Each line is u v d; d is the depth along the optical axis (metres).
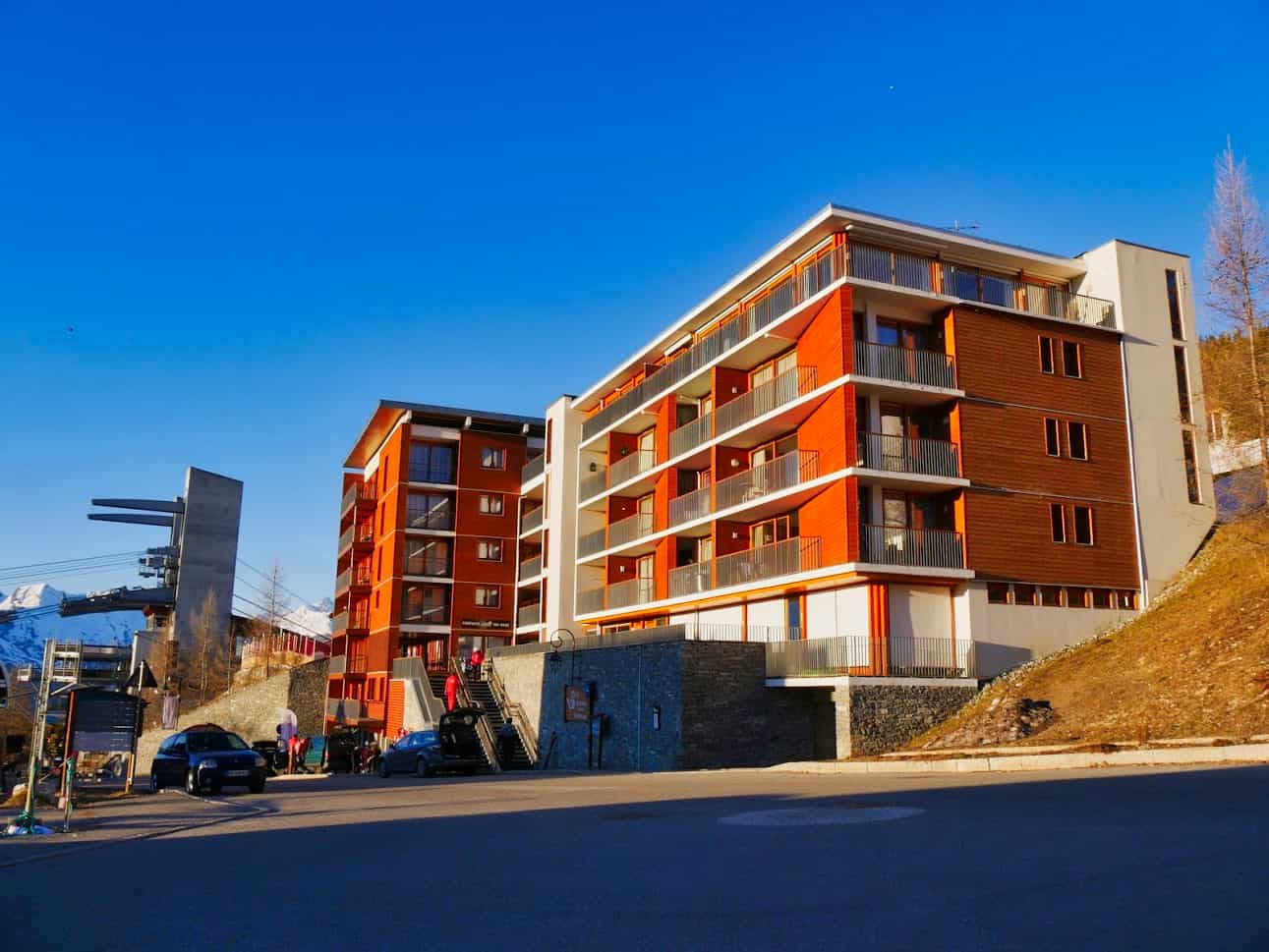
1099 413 33.47
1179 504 34.12
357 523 61.22
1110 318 34.81
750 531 36.94
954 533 30.44
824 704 29.92
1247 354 31.61
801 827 10.88
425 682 46.00
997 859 8.15
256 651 84.56
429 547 55.47
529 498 57.50
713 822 11.97
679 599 38.41
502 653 43.47
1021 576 30.75
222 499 90.38
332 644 65.38
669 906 7.00
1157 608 30.91
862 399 31.09
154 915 7.52
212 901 8.03
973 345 31.86
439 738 33.34
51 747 33.62
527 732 39.50
